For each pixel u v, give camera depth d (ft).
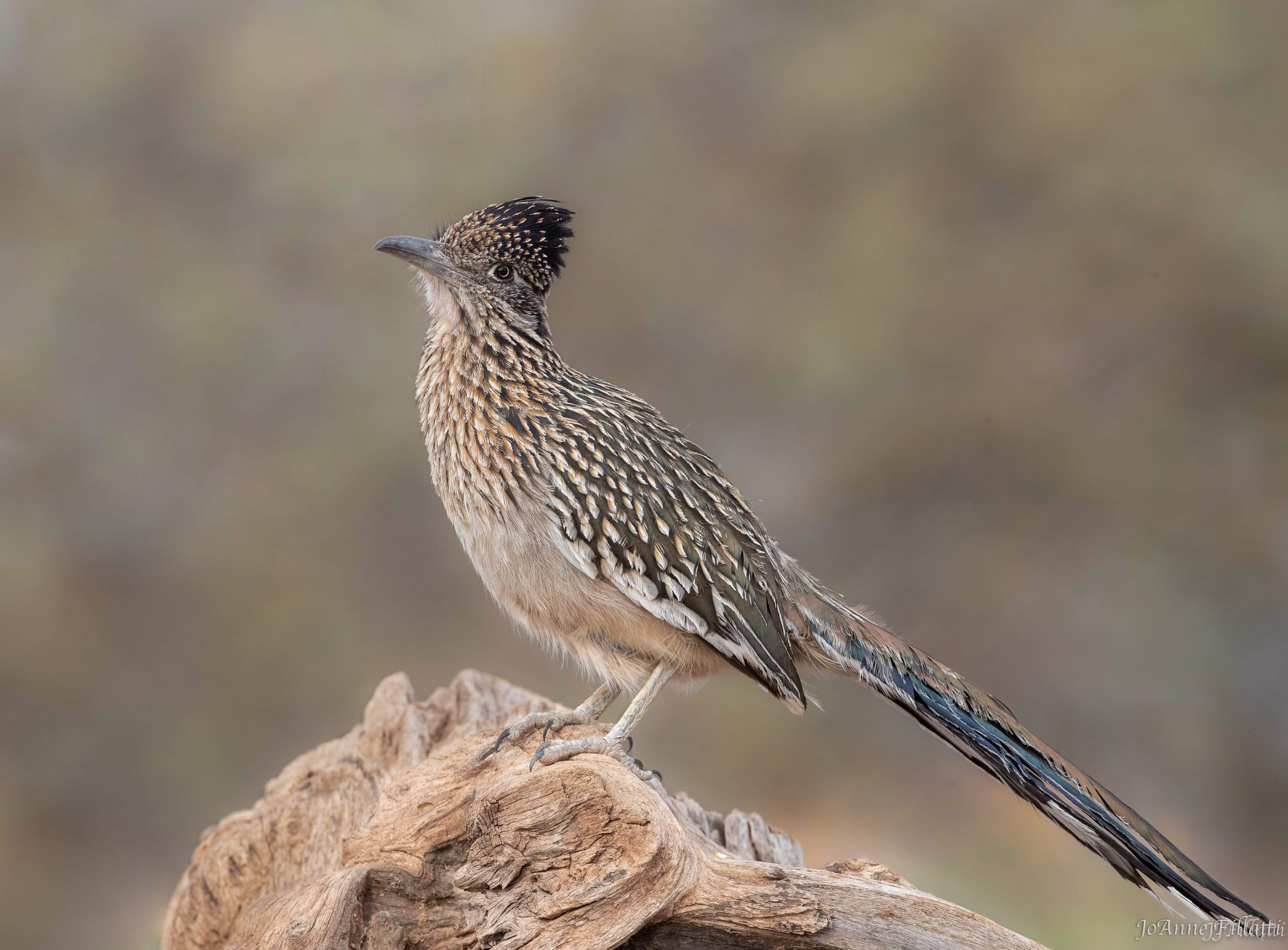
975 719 17.87
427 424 18.75
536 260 18.97
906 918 14.47
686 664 18.03
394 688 21.91
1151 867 16.47
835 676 19.07
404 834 15.81
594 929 14.17
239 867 19.83
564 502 17.35
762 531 19.19
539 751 16.06
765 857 19.39
